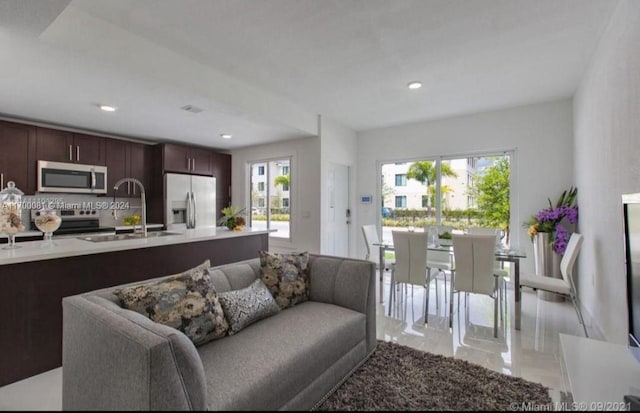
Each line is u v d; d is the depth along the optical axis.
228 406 1.17
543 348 2.45
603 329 2.65
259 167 5.71
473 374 2.00
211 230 3.96
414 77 3.23
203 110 3.46
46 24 1.82
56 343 2.20
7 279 2.00
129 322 1.17
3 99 3.11
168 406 1.03
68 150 4.11
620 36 2.09
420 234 3.13
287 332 1.75
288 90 3.58
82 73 2.48
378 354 2.27
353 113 4.49
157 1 2.01
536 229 3.77
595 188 2.85
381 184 5.38
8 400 1.84
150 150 5.07
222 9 2.10
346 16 2.19
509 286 4.25
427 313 3.18
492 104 4.08
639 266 1.57
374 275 2.23
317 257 2.49
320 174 4.68
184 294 1.61
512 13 2.17
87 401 1.24
